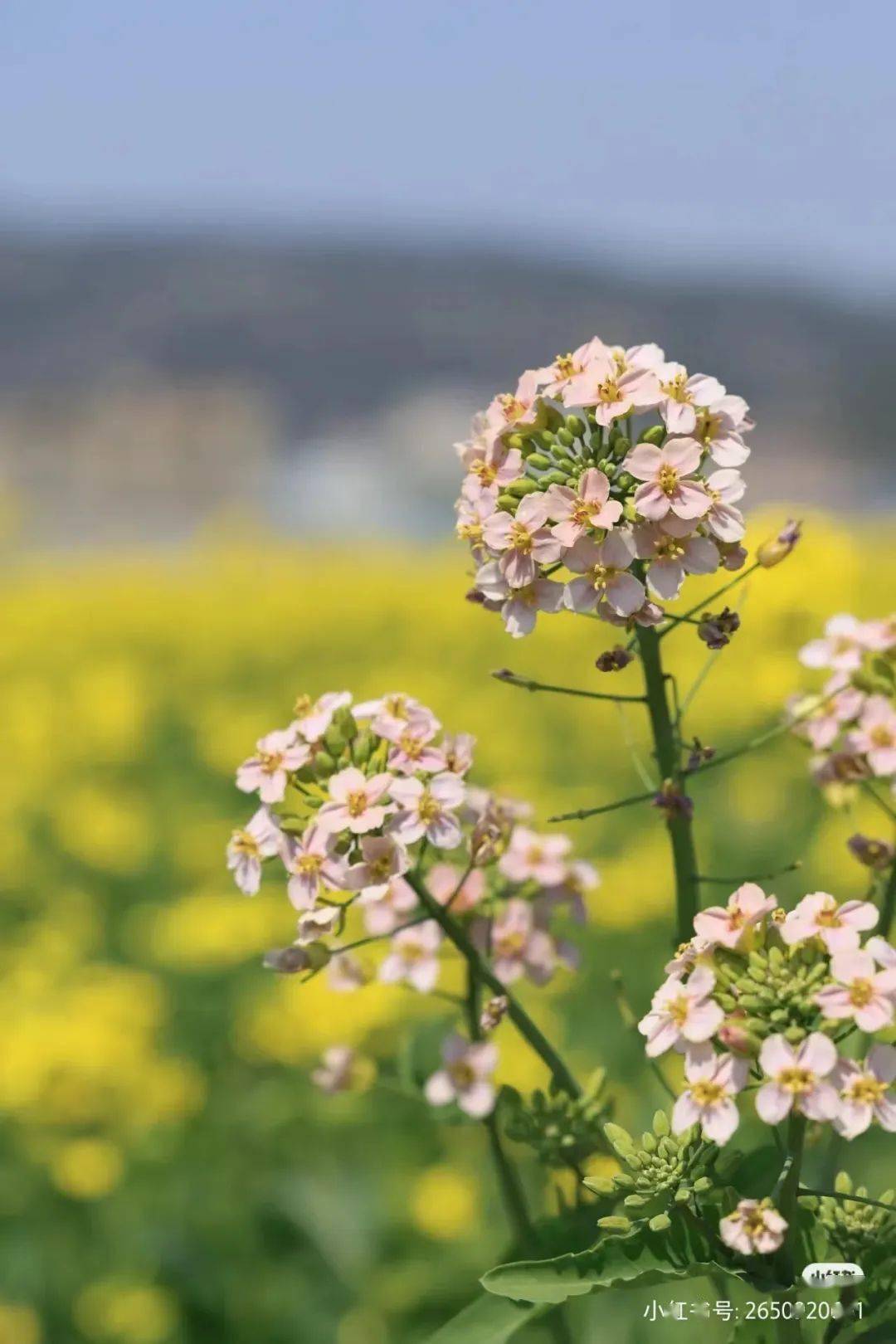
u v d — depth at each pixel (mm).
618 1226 2594
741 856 9227
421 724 3090
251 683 16047
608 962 7750
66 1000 7371
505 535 2812
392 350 179500
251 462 50781
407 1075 3783
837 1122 2482
